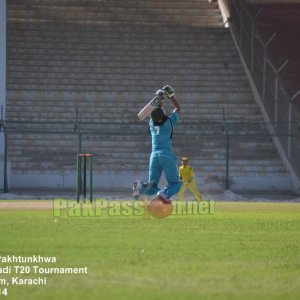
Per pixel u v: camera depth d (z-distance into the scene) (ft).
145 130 447.42
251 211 268.62
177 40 522.47
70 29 522.06
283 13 547.90
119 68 495.41
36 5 537.24
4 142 408.87
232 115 466.29
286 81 486.79
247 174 423.23
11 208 265.95
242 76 495.82
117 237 173.78
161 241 168.45
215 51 515.91
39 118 454.40
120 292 120.67
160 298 116.78
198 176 419.95
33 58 495.00
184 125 451.12
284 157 428.15
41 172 416.46
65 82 480.64
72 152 432.25
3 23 414.41
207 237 177.06
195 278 130.62
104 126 450.30
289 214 252.01
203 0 567.18
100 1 549.13
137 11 547.90
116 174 417.49
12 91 469.98
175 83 489.26
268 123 425.69
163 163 208.23
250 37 487.20
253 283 127.85
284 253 155.33
